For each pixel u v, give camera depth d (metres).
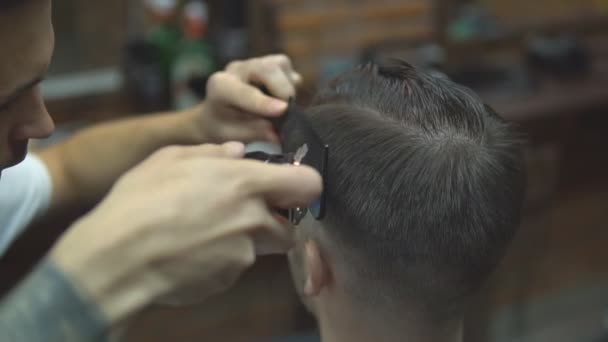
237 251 0.48
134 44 1.88
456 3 2.09
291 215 0.56
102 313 0.43
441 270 0.73
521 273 2.32
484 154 0.71
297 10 1.89
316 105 0.78
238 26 1.92
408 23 1.99
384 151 0.70
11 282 1.71
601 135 2.46
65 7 1.80
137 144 1.03
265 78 0.90
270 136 0.93
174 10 1.89
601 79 2.06
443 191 0.70
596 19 2.20
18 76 0.52
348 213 0.72
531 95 1.95
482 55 2.13
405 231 0.71
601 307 2.22
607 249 2.43
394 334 0.80
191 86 1.82
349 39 1.95
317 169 0.63
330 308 0.83
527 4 2.14
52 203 1.04
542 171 1.94
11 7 0.48
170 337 2.10
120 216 0.45
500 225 0.73
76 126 1.79
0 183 0.93
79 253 0.43
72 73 1.86
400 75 0.76
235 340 2.09
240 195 0.48
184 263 0.46
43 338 0.41
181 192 0.46
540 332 2.13
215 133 0.97
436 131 0.71
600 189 2.55
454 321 0.80
